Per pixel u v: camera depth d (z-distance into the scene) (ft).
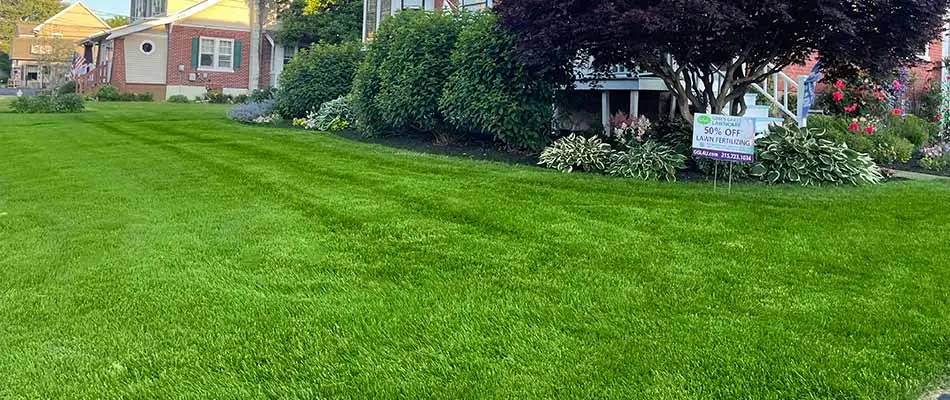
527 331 10.27
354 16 80.43
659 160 24.61
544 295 11.76
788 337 9.99
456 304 11.37
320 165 26.50
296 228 16.46
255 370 9.11
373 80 37.78
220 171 25.16
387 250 14.52
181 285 12.36
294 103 47.55
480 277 12.75
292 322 10.64
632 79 35.27
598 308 11.16
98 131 40.32
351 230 16.20
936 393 8.55
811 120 32.68
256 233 16.03
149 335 10.21
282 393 8.52
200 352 9.62
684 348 9.64
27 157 29.91
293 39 82.33
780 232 16.02
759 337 9.99
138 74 85.05
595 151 26.18
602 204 19.10
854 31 22.21
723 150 20.89
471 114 31.09
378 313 10.99
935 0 22.47
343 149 31.83
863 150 29.04
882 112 34.94
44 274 13.16
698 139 21.36
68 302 11.59
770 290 11.98
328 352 9.62
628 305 11.28
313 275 12.91
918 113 39.75
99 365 9.27
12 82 137.80
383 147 33.09
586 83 34.04
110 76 88.17
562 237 15.47
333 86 47.16
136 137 36.94
